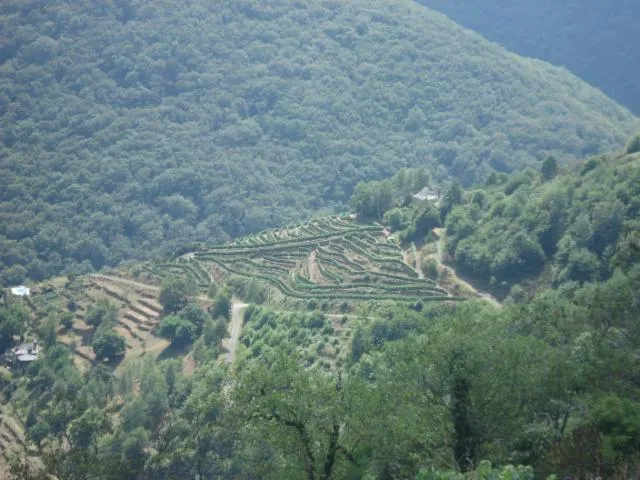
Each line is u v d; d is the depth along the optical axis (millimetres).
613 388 62688
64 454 82625
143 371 150625
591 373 62875
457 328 59781
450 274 180000
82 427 110438
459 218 196875
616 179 164875
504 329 65000
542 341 60750
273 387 62938
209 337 166625
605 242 150250
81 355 178375
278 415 60719
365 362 107000
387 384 62062
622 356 65750
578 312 79875
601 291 81875
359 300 176250
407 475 58094
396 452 57656
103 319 188000
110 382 152500
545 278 158500
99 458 84625
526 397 56562
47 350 175500
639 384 64375
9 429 144500
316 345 151375
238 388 64688
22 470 82875
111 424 117062
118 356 175125
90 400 132125
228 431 82000
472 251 176375
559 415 60312
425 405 57969
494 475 40281
